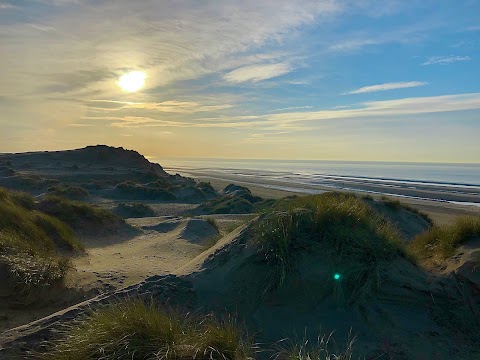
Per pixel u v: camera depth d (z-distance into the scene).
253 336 4.35
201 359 3.51
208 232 15.52
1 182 37.53
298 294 4.96
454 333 4.50
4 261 6.18
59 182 38.91
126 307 4.18
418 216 15.10
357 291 4.91
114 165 63.09
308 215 5.63
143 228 17.22
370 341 4.42
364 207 6.55
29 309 5.77
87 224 14.73
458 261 5.29
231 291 5.07
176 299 4.92
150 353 3.58
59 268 6.71
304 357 3.84
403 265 5.21
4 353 3.80
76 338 3.80
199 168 156.88
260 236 5.41
